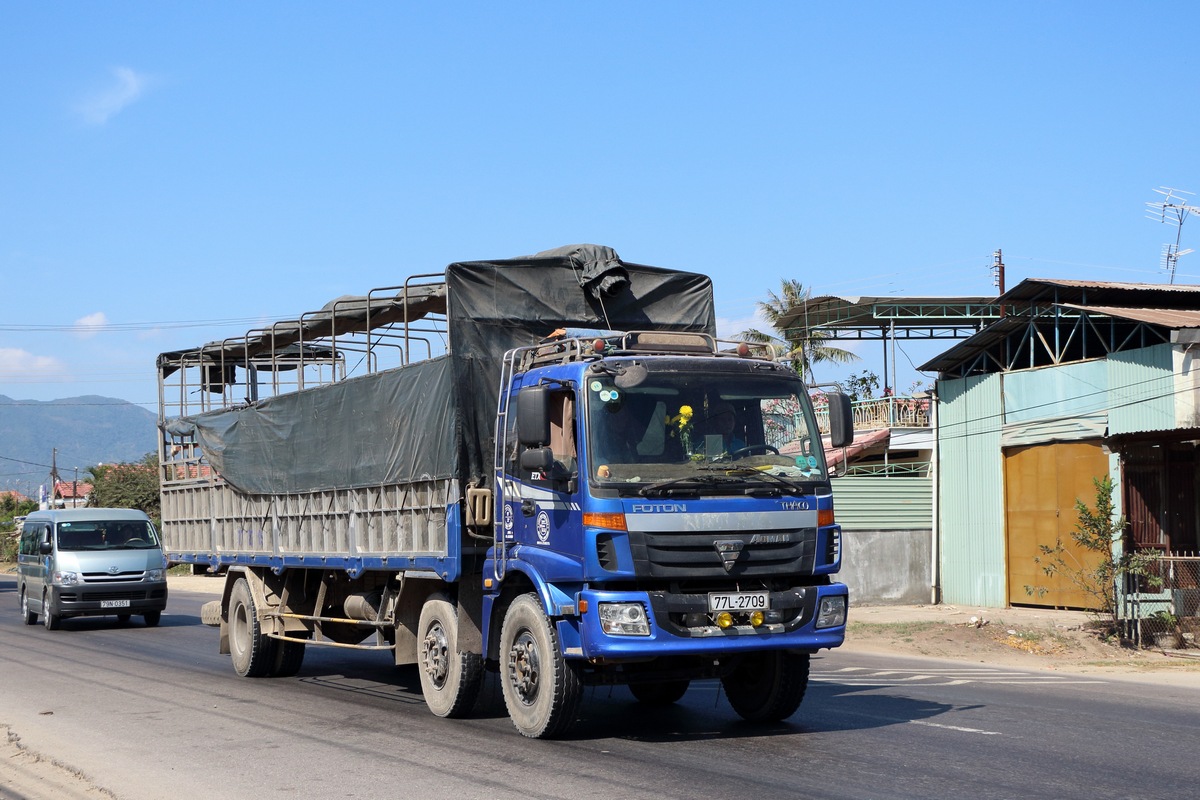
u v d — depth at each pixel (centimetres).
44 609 2259
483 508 1016
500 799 718
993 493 2605
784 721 1024
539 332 1118
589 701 1180
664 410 919
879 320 3525
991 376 2622
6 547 6322
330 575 1353
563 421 921
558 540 910
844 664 1650
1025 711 1095
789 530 916
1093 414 2323
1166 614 2005
